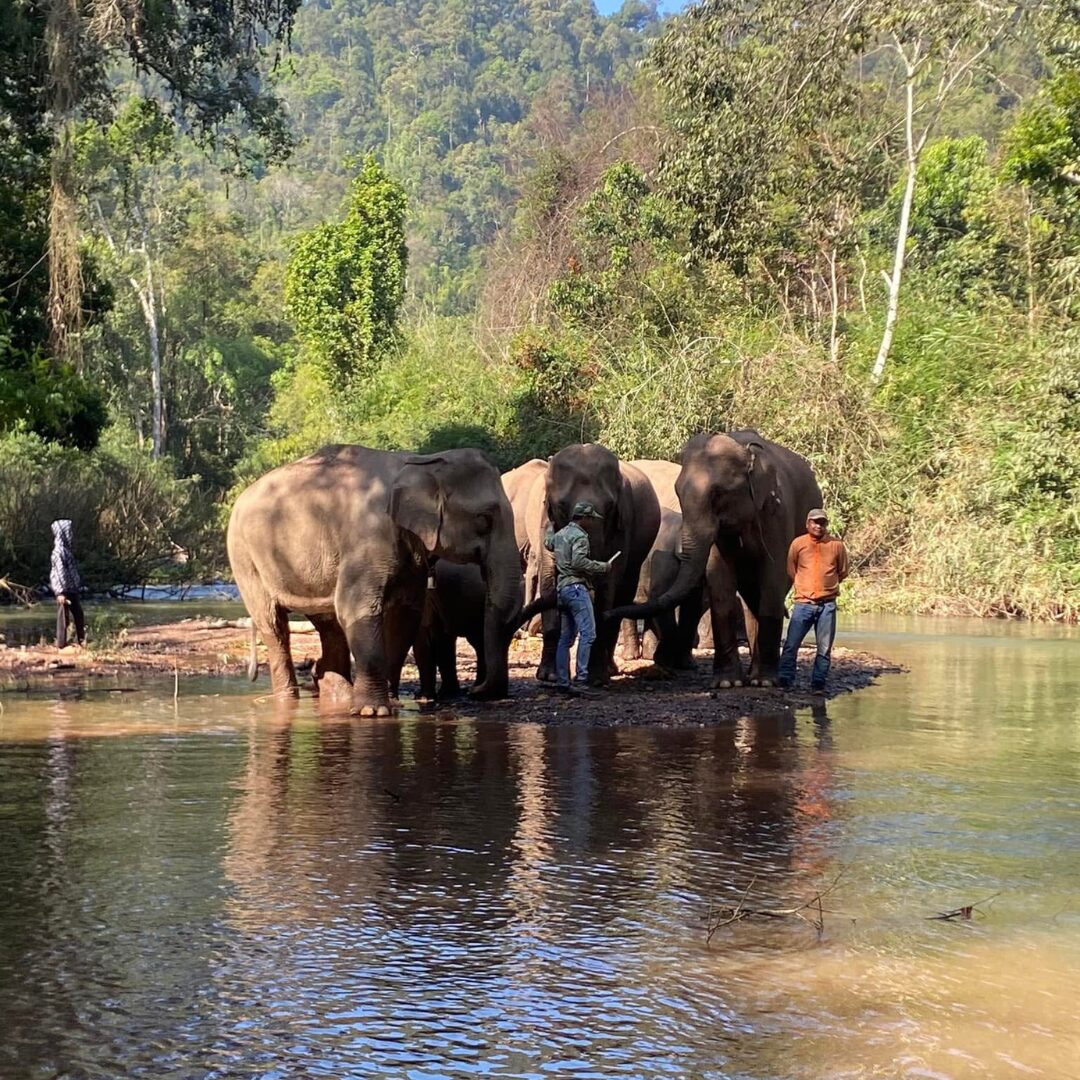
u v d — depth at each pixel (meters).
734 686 13.70
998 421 28.27
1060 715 11.98
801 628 13.58
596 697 12.66
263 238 100.94
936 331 32.09
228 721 11.30
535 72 158.00
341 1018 4.49
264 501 12.52
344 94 159.12
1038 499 26.92
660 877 6.24
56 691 13.46
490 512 11.96
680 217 37.34
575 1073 4.09
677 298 38.47
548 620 13.90
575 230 45.97
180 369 68.38
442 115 144.88
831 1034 4.40
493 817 7.44
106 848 6.69
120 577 30.83
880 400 31.31
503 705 12.17
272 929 5.41
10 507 28.41
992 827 7.34
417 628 12.64
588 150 57.19
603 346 38.78
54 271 24.75
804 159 35.28
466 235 118.00
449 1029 4.41
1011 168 28.16
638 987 4.81
